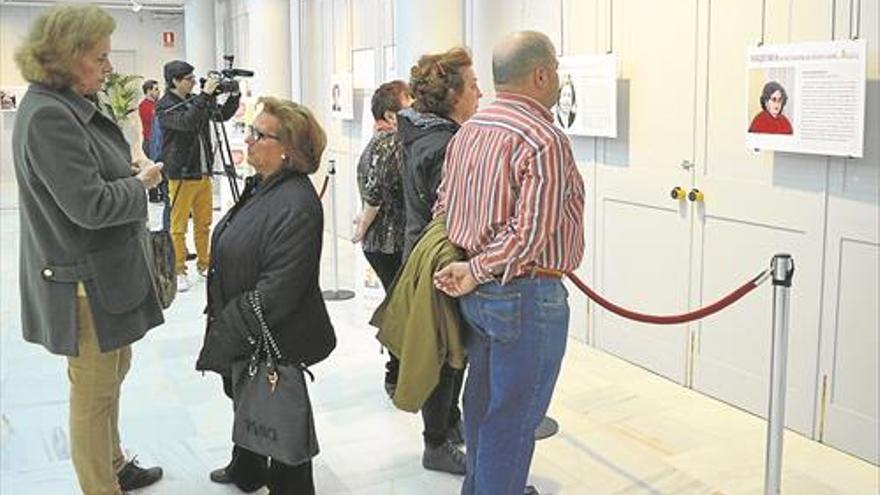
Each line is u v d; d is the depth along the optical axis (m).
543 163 2.17
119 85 12.20
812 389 3.54
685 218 4.11
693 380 4.16
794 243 3.56
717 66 3.85
